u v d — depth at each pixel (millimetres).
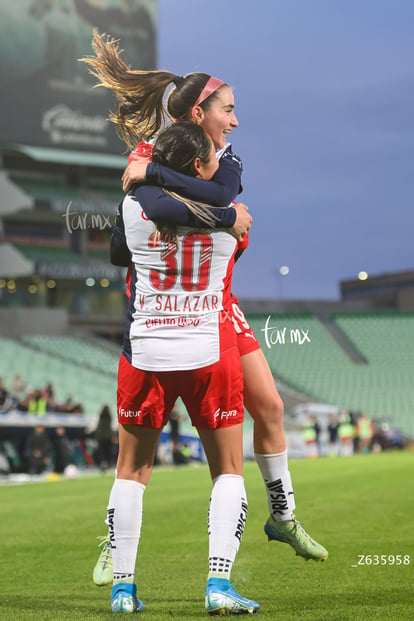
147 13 44156
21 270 45594
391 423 40000
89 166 46969
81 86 44000
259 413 4238
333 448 33000
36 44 43031
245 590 4367
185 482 15102
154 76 4004
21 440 22094
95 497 12383
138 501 3848
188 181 3611
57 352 40938
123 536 3801
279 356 47656
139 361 3701
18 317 43062
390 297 65125
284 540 4547
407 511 8492
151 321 3693
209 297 3699
